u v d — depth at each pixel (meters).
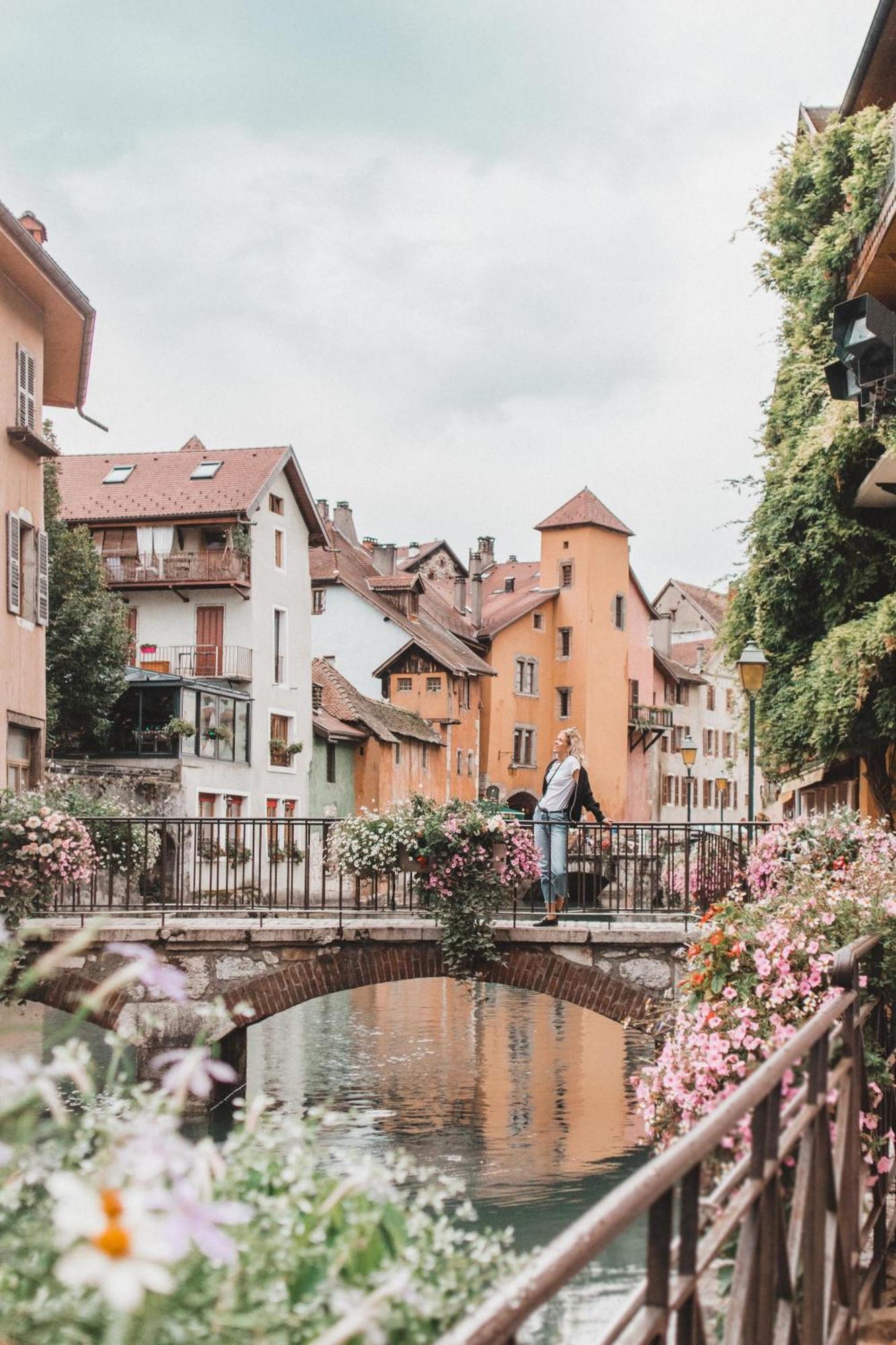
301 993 14.66
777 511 17.62
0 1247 2.20
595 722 66.94
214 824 15.84
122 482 44.97
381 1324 2.27
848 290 16.16
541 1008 26.17
